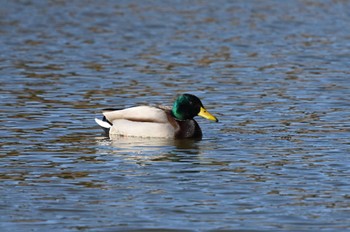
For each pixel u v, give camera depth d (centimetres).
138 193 1362
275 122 1928
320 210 1274
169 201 1318
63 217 1247
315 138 1758
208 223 1217
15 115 2003
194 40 3312
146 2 4438
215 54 2992
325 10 4172
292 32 3519
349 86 2386
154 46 3170
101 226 1207
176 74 2602
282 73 2614
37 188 1391
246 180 1438
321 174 1472
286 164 1544
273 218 1239
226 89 2353
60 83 2442
